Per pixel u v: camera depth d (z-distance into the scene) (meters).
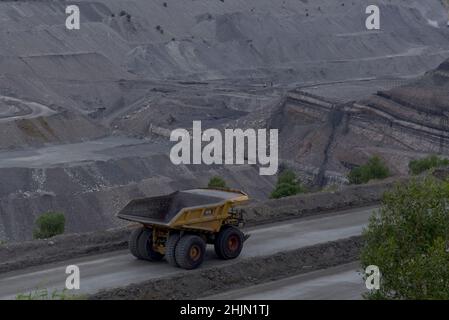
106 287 64.00
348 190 102.25
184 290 64.00
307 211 93.88
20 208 199.12
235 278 67.94
